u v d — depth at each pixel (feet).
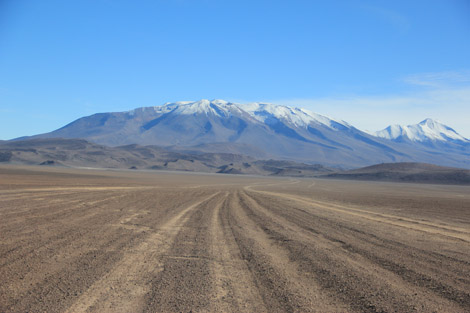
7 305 22.79
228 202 105.91
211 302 24.02
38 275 28.86
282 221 66.08
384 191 241.76
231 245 42.75
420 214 90.17
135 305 23.25
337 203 117.80
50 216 61.46
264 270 32.01
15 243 39.88
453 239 52.24
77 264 32.32
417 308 23.65
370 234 53.52
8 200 84.94
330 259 36.52
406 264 35.22
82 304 23.18
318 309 23.20
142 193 128.98
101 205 82.43
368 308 23.49
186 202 100.22
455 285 28.76
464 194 244.83
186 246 41.52
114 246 40.11
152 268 31.91
